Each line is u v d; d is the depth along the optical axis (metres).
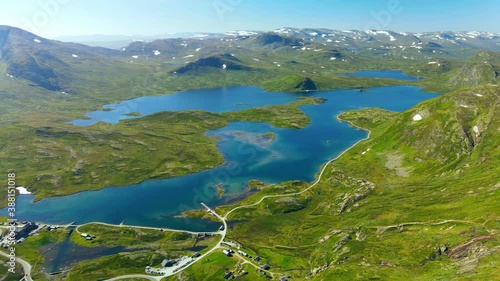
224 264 161.00
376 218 185.00
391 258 142.00
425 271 126.12
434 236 149.75
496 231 135.62
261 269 155.62
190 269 159.00
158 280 152.25
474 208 164.50
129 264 164.62
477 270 109.38
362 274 131.62
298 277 149.38
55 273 161.38
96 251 179.12
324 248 167.75
